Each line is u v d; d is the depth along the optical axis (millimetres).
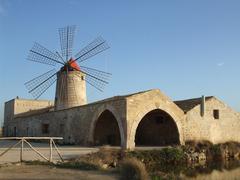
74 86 48938
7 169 19906
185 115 39000
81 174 18766
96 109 37688
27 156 25406
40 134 48375
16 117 62719
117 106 35469
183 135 38531
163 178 19781
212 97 41625
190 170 28141
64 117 43531
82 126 39750
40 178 17234
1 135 69812
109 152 27656
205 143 38000
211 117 41000
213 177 24125
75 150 30797
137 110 35094
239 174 25641
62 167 21156
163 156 30656
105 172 19594
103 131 41156
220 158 36531
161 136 41531
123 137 34406
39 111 60125
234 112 43031
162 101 37312
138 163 18562
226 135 42031
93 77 51375
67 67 49344
